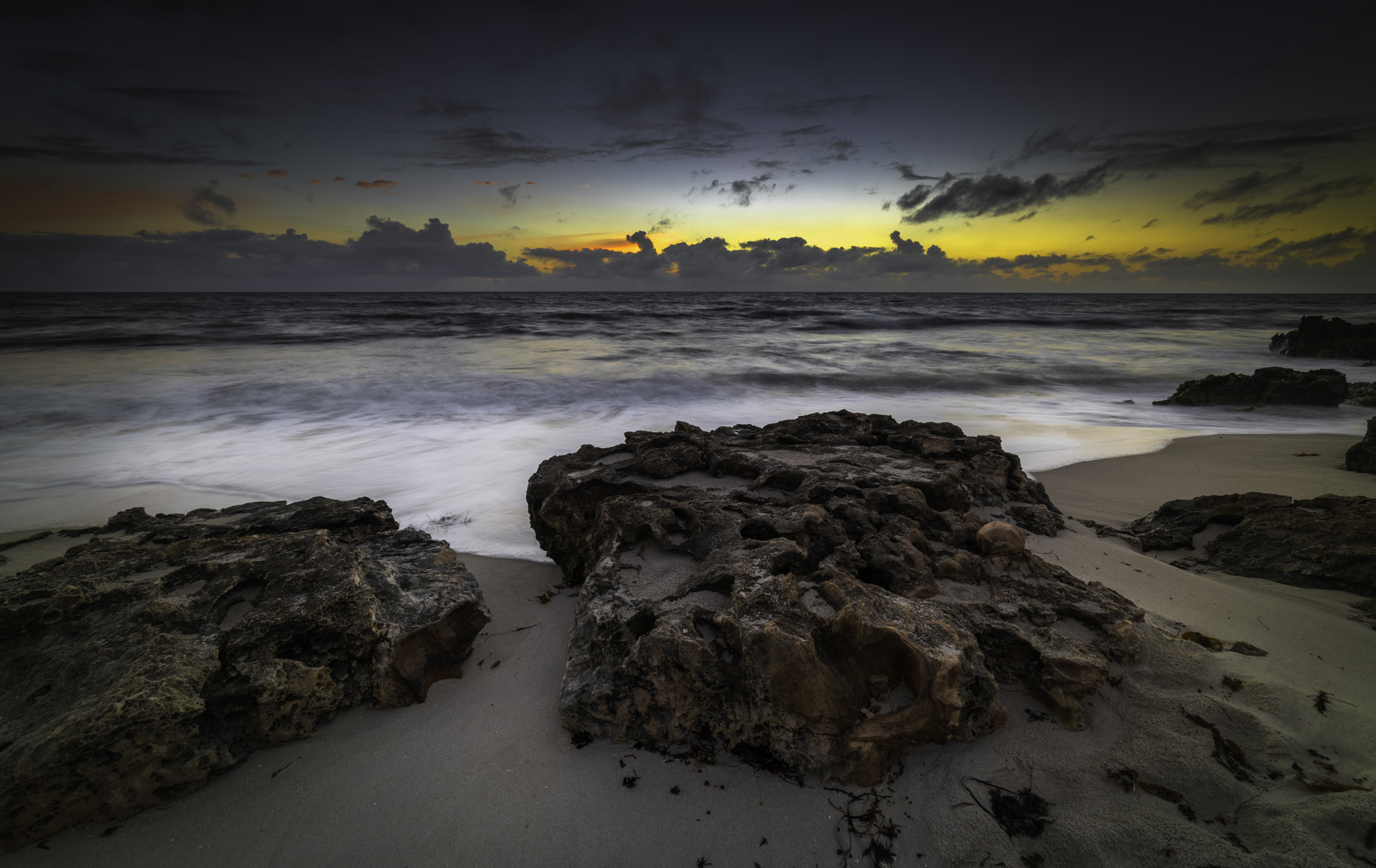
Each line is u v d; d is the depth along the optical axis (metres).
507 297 141.62
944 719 2.87
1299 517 4.98
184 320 38.28
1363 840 2.35
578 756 3.18
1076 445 10.30
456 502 7.75
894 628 3.02
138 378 17.47
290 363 20.66
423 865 2.67
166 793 2.97
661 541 4.25
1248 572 4.69
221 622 3.61
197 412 13.91
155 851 2.74
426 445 10.89
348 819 2.88
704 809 2.83
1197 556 5.12
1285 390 14.69
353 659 3.60
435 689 3.78
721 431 7.32
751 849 2.65
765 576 3.48
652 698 3.17
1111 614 3.55
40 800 2.73
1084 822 2.60
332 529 5.14
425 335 31.73
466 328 35.84
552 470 5.91
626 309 60.22
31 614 3.49
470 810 2.90
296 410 14.13
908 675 3.02
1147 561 4.79
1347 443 9.86
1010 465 5.93
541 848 2.71
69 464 9.72
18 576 4.09
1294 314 57.28
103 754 2.79
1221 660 3.39
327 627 3.57
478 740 3.33
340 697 3.54
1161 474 8.18
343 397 15.60
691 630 3.17
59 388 15.91
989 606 3.56
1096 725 3.05
